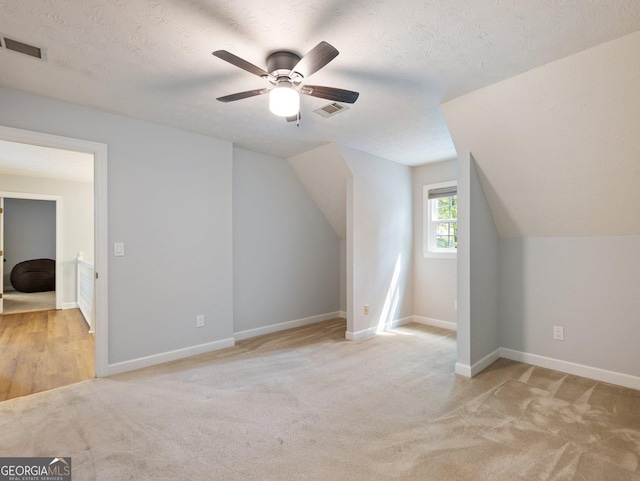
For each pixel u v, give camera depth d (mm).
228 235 3621
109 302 2842
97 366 2791
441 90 2404
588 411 2254
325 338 3996
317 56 1617
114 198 2873
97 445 1873
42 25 1693
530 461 1740
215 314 3520
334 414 2219
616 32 1739
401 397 2465
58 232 5672
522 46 1874
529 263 3195
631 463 1720
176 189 3234
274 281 4332
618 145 2229
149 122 3059
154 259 3094
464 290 2896
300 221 4629
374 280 4184
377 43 1848
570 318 2953
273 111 1930
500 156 2758
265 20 1654
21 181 5367
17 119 2434
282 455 1795
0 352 3473
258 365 3094
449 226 4465
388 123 3059
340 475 1643
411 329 4387
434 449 1843
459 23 1674
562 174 2590
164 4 1538
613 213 2602
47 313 5367
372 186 4133
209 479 1615
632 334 2645
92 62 2055
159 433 1992
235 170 3922
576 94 2121
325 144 3719
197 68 2129
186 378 2785
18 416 2172
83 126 2715
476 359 2963
